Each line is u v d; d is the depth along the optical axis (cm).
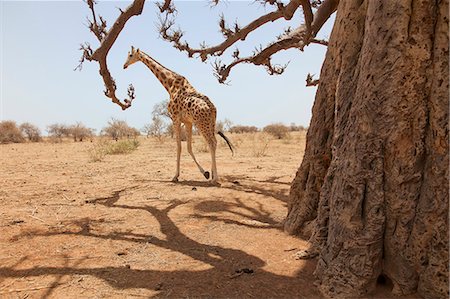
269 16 702
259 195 740
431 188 296
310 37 550
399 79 308
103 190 791
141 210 617
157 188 812
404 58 306
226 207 640
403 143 307
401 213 308
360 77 339
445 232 286
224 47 795
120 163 1355
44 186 843
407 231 307
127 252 425
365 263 315
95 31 679
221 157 1596
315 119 475
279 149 2078
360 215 325
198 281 345
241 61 862
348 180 334
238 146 2230
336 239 338
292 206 510
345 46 404
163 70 977
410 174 305
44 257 407
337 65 434
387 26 313
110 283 341
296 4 530
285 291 326
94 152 1848
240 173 1066
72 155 1794
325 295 319
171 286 335
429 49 300
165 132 3300
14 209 618
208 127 886
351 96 379
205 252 424
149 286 335
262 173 1065
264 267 379
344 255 327
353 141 336
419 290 303
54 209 622
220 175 1023
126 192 769
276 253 419
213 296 316
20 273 364
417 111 303
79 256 411
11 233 489
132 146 2045
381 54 317
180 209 623
